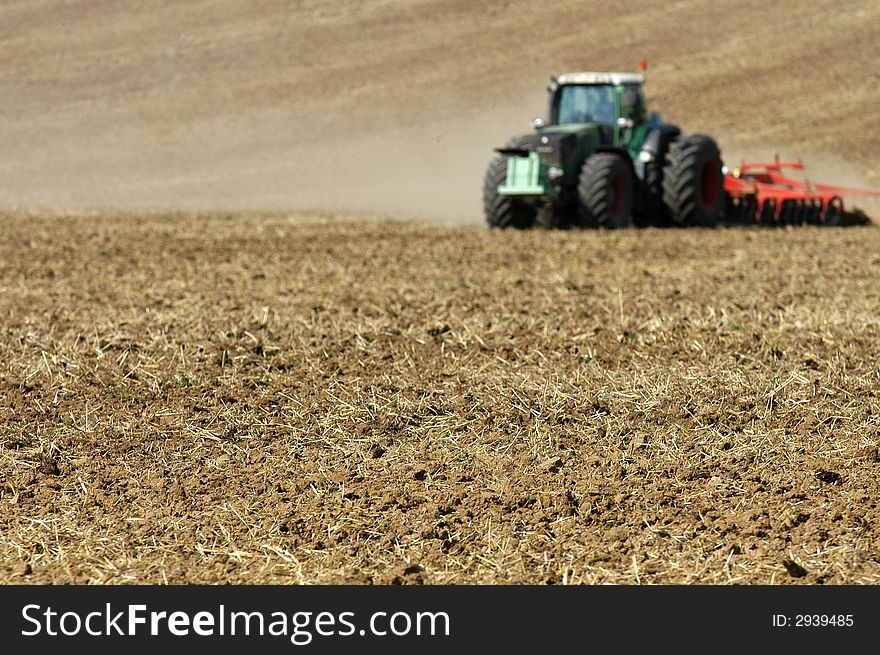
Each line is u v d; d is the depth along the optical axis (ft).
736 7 455.22
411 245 157.28
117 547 55.47
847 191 200.85
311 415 72.84
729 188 191.42
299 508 59.52
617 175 174.70
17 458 66.28
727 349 86.43
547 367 82.58
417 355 86.28
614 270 130.82
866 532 55.62
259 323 96.94
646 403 73.41
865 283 119.14
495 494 60.59
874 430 68.54
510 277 124.88
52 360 84.58
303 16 474.08
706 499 59.77
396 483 62.49
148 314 102.17
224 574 53.06
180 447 67.92
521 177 172.14
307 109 379.14
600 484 61.67
